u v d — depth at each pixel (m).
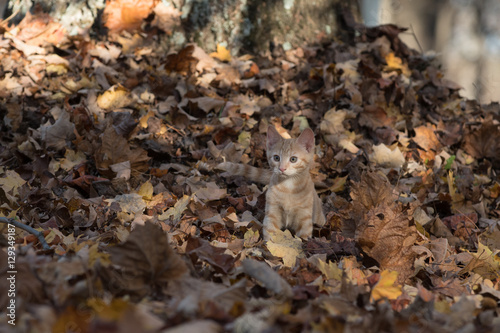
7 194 3.95
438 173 5.34
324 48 7.14
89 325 1.89
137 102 5.54
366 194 3.81
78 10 6.51
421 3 21.44
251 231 3.81
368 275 3.15
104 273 2.41
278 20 7.02
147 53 6.35
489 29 22.11
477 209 4.82
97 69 5.82
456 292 3.16
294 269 3.14
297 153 4.23
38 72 5.91
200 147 5.33
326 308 2.42
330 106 5.93
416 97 6.47
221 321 2.14
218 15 6.76
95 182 4.38
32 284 2.24
